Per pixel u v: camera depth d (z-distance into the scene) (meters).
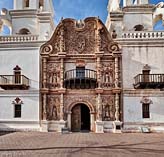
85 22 29.25
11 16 34.47
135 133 26.34
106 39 28.84
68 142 18.66
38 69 28.73
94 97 28.34
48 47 29.02
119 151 14.62
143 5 33.25
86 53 28.81
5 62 29.08
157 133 26.33
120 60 28.38
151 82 26.14
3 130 28.17
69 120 28.08
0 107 28.58
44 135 23.89
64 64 28.75
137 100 27.72
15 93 28.61
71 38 29.08
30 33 34.00
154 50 28.20
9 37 29.41
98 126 27.48
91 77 28.20
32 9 34.06
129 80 27.97
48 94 28.58
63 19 29.22
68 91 28.47
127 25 33.53
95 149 15.34
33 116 28.17
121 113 27.61
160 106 27.48
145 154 13.67
